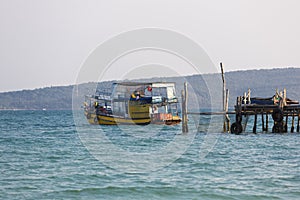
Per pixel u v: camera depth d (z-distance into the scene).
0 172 36.88
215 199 28.66
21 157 45.44
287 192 29.80
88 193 30.08
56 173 36.28
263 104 62.19
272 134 63.47
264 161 41.84
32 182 33.06
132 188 31.19
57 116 174.75
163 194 29.84
